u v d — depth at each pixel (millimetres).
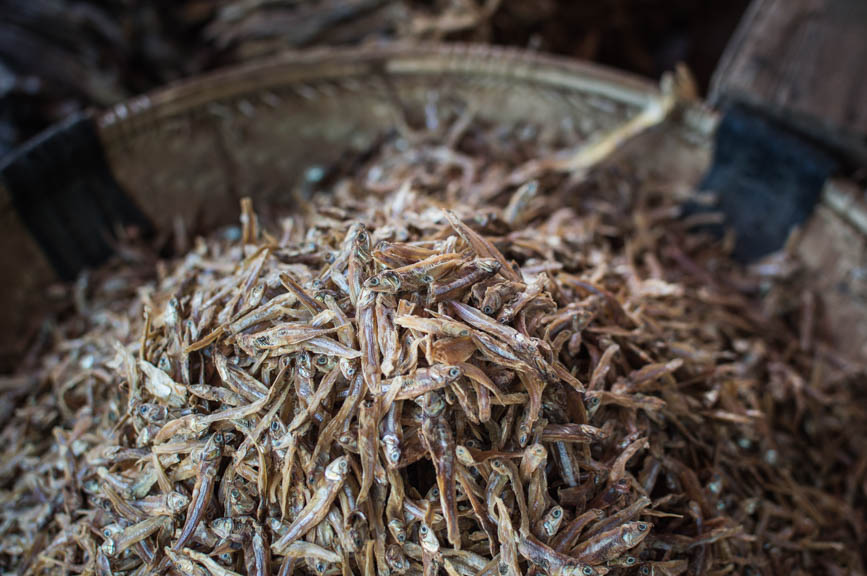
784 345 492
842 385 477
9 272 483
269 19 757
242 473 316
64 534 359
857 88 507
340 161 598
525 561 308
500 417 318
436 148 569
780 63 525
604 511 320
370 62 561
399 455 298
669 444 366
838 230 481
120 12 752
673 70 865
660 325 409
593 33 806
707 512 356
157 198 542
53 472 399
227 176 567
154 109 513
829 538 419
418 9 739
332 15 745
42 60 716
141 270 524
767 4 569
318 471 306
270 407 319
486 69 565
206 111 534
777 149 495
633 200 544
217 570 308
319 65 550
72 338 492
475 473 312
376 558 305
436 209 378
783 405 460
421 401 303
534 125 590
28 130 702
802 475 443
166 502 324
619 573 317
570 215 493
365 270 327
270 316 336
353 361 312
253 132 559
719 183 530
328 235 384
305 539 307
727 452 394
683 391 393
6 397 460
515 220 417
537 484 309
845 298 485
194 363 343
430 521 301
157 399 342
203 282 401
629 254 477
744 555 368
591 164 544
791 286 510
